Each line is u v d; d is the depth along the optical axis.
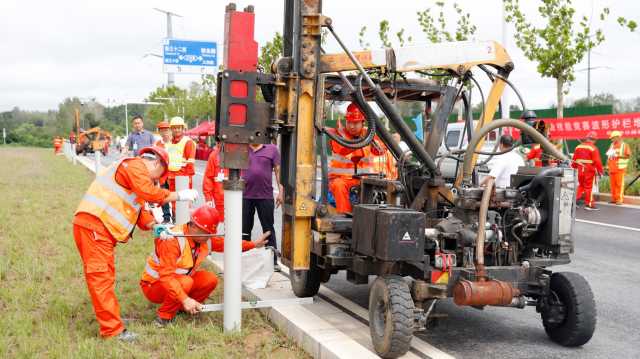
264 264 6.89
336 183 6.56
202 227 5.51
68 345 4.80
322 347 4.78
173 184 10.48
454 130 12.66
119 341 4.90
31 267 7.23
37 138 105.50
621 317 6.30
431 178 5.58
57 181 20.89
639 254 9.62
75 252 8.19
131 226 5.18
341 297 6.74
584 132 17.98
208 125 39.50
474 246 5.07
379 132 5.71
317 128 5.39
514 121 5.36
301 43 5.23
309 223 5.47
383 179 6.15
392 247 4.57
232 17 4.99
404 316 4.56
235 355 4.81
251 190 7.79
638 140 21.39
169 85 42.25
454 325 5.95
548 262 5.10
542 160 5.88
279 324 5.61
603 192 17.80
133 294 6.36
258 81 5.24
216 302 6.13
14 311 5.60
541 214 5.09
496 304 4.77
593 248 10.11
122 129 113.44
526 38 19.56
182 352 4.69
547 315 5.28
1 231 9.82
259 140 5.17
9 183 19.89
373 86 5.35
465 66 5.77
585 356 5.12
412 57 5.65
